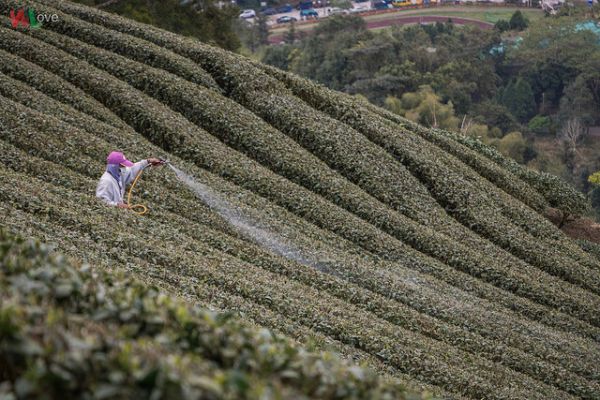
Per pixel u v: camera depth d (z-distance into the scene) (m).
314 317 29.77
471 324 36.59
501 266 44.59
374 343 29.77
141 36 60.38
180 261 29.80
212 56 57.38
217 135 49.75
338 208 44.03
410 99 144.50
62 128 41.31
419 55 158.88
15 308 11.16
